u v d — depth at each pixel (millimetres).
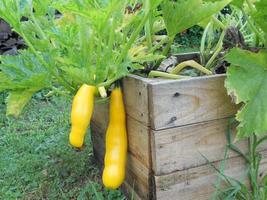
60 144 1125
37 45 749
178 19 723
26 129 1298
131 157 778
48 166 1008
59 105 1500
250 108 663
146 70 824
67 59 731
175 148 689
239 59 673
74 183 929
